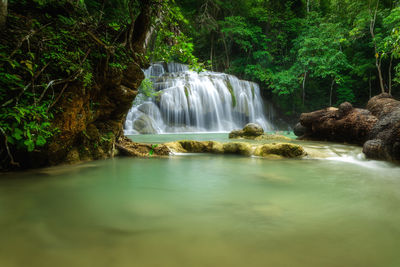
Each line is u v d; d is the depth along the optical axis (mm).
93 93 3984
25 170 3301
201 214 1807
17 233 1440
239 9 24328
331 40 19547
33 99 2760
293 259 1184
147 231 1497
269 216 1771
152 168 3725
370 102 6672
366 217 1754
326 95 22500
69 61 3041
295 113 22453
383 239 1408
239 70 24641
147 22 4441
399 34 5879
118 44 4051
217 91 18516
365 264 1147
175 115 16359
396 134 4316
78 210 1867
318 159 4766
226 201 2135
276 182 2885
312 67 20453
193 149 5801
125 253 1224
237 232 1495
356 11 18453
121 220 1673
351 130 6348
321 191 2463
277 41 24375
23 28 2969
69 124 3434
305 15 25375
